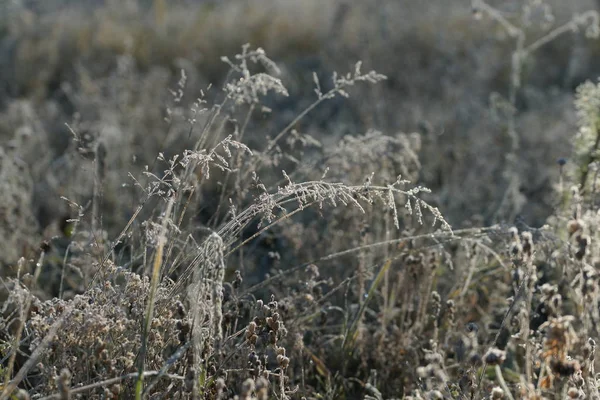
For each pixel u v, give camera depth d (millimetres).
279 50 14297
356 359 5512
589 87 6484
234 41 14570
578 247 3877
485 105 10914
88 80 11273
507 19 14031
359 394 5387
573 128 8578
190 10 16750
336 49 12883
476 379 4426
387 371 5316
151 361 4254
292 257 6629
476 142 9086
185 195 6594
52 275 6215
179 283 4395
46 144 9250
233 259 6570
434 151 8492
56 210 7941
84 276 5414
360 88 11258
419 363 5168
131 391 4145
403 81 11961
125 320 4109
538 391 3758
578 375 3775
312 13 15195
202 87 11945
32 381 4930
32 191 7781
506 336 5668
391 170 6281
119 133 8266
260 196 4488
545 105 10562
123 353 4246
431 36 13828
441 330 5492
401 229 6422
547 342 3518
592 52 13367
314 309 5605
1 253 6316
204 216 7113
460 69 12289
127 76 11000
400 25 14172
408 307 5715
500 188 8164
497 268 6254
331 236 6547
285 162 8375
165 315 4297
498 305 6027
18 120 10188
